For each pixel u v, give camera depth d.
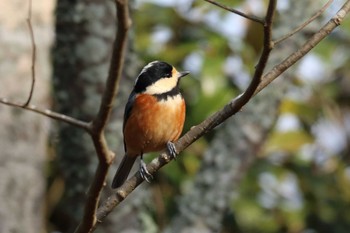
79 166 11.95
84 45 11.94
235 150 12.80
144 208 12.53
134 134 10.23
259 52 13.48
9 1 10.57
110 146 11.91
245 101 7.69
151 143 10.27
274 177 14.20
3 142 10.43
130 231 12.04
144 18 13.63
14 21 10.59
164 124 10.12
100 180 7.09
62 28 12.01
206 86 12.62
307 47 7.75
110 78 6.50
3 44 10.50
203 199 12.68
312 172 14.59
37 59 10.71
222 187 12.70
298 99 14.55
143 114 10.09
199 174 12.87
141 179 7.94
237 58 13.33
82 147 11.90
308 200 14.54
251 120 12.84
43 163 10.78
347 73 15.74
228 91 12.76
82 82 11.91
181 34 13.59
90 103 11.89
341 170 14.70
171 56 13.15
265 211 14.39
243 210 14.12
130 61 12.12
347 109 16.38
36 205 10.66
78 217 12.02
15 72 10.53
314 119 14.81
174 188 13.59
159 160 8.23
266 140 13.51
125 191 7.92
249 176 14.11
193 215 12.62
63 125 11.99
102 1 12.04
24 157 10.52
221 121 7.98
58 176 13.30
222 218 12.91
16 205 10.45
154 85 10.20
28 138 10.57
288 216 14.38
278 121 14.58
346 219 14.69
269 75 7.76
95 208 7.27
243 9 13.56
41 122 10.72
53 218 13.42
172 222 12.70
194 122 12.78
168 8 13.63
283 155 14.41
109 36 12.01
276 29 13.10
